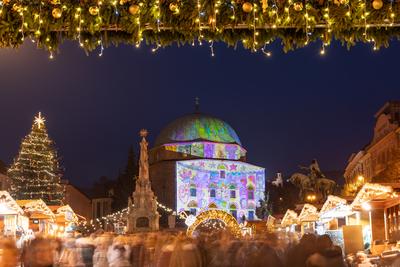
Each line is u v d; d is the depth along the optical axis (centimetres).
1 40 955
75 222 5075
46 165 6844
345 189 7044
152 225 7438
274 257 984
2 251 1161
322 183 6109
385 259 1298
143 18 940
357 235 2339
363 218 3116
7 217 3531
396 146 6053
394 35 986
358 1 936
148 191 7550
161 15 944
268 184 12494
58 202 6944
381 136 6725
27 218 3941
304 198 6122
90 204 11412
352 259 1764
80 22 938
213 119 12175
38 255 1227
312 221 3981
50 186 6881
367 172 7869
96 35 976
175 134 11888
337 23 946
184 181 11212
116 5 943
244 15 945
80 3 943
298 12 939
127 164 10794
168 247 1593
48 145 6938
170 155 11700
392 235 2773
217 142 11775
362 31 983
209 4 936
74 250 1688
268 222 5506
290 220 4559
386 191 2469
